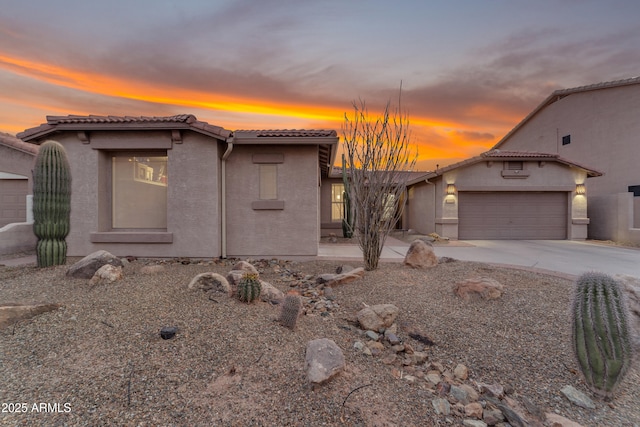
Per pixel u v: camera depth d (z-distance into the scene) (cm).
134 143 801
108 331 322
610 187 1644
